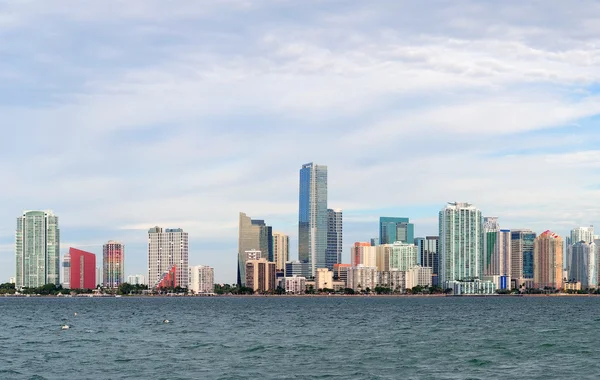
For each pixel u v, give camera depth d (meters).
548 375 104.56
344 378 101.62
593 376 103.69
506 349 137.50
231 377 102.56
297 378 101.56
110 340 161.12
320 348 139.88
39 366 115.62
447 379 101.00
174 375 104.62
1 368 113.69
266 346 143.62
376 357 124.88
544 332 187.62
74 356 128.50
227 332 188.25
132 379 101.62
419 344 148.62
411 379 100.94
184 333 184.00
